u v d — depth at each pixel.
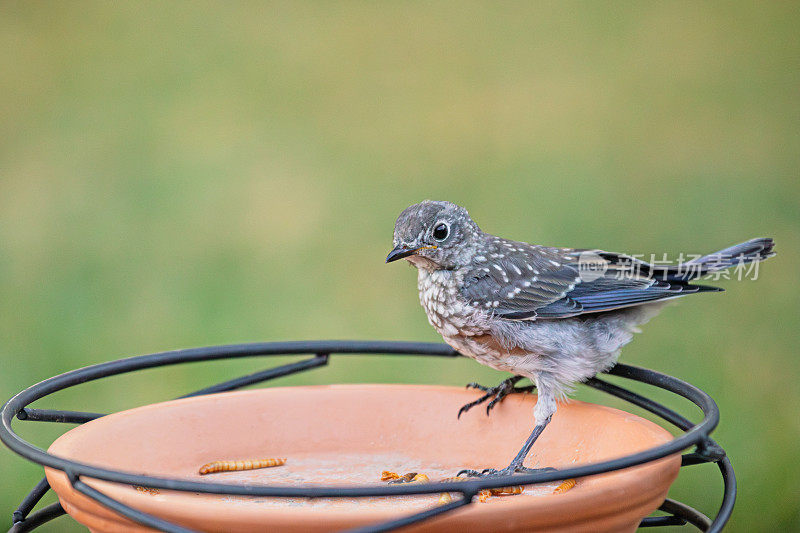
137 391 11.05
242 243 14.78
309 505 4.97
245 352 6.31
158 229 14.88
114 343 12.16
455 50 20.28
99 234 14.92
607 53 19.67
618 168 15.95
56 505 5.26
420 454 5.99
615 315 7.00
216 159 16.73
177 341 12.20
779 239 13.91
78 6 21.55
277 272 13.80
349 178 16.08
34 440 10.20
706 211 14.57
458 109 18.27
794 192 15.04
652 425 5.37
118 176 16.42
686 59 19.28
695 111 17.66
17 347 12.10
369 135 17.42
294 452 5.91
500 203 15.06
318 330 12.34
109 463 5.21
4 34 20.20
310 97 18.84
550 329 6.72
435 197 15.47
